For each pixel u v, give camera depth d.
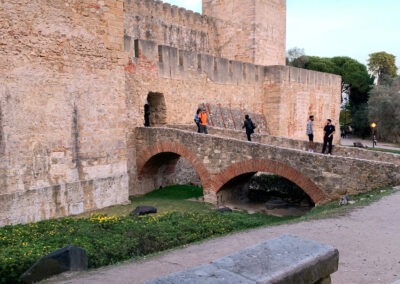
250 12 31.42
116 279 6.26
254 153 14.98
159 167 20.02
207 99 23.61
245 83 26.83
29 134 12.67
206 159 16.38
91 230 10.14
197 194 18.70
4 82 11.94
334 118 37.41
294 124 30.34
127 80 18.14
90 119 14.60
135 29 27.02
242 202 18.22
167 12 29.67
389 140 50.50
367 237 7.70
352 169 12.90
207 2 34.28
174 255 7.46
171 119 21.02
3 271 6.89
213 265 3.23
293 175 14.06
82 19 14.09
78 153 14.23
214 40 33.97
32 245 8.63
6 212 11.95
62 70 13.57
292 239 3.80
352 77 60.72
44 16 12.88
